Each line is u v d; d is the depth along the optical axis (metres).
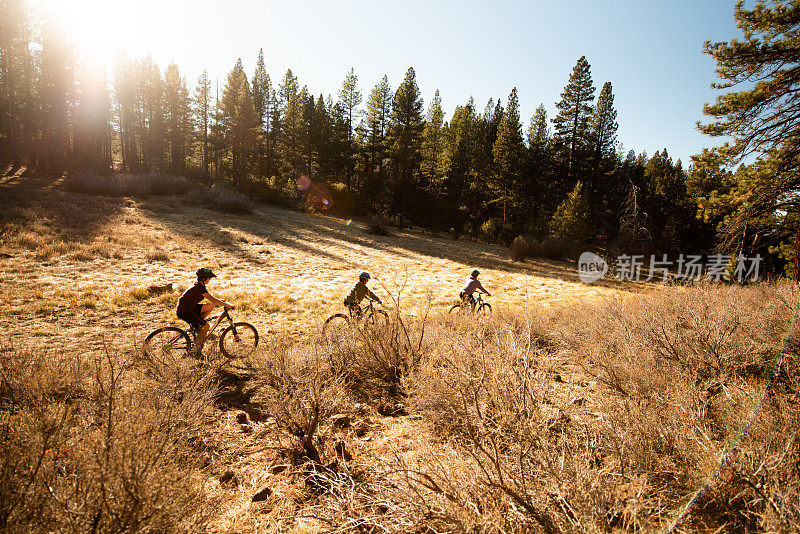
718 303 5.56
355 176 52.50
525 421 2.61
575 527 1.80
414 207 51.75
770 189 12.12
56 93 41.47
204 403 3.79
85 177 33.12
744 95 11.36
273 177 49.94
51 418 2.73
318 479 2.86
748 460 2.16
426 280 18.72
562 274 24.86
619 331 5.52
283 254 21.41
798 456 2.15
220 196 34.44
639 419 2.73
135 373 4.75
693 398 3.02
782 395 3.00
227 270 16.23
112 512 1.84
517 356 3.27
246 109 50.59
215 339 7.42
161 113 57.53
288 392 3.93
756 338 4.33
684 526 2.00
